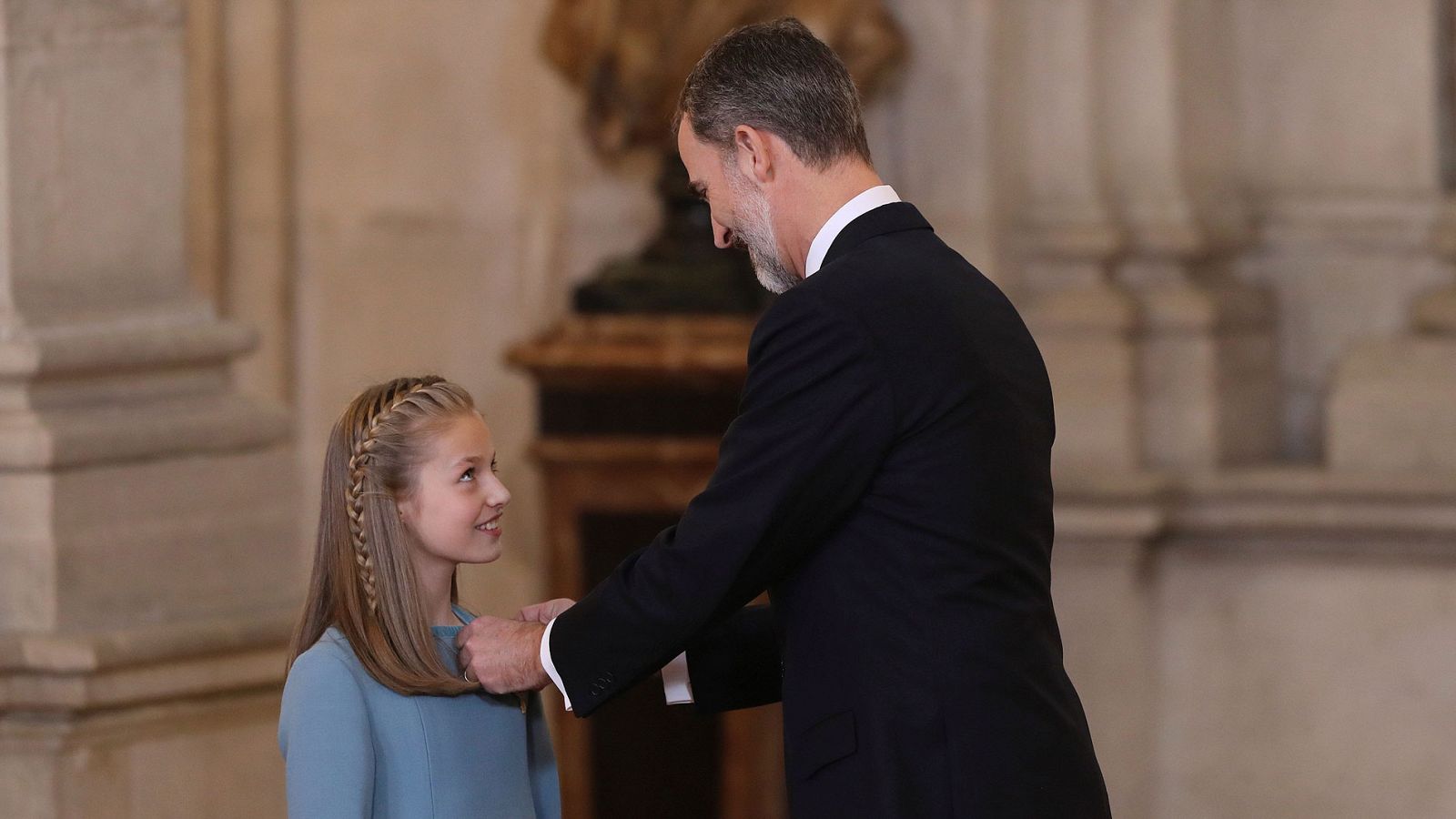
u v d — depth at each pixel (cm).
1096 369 1808
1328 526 1775
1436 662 1778
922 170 1811
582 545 1711
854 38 1750
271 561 1312
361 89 1936
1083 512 1778
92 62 1241
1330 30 1900
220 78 1894
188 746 1243
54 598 1186
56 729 1191
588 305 1730
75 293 1234
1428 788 1786
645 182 1917
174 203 1295
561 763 1752
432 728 820
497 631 858
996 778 805
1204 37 1897
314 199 1930
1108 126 1861
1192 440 1823
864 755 814
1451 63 1878
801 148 875
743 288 1717
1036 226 1847
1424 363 1795
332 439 846
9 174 1198
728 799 1698
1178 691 1853
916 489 817
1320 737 1817
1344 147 1903
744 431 829
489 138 1952
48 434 1180
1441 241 1828
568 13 1781
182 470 1259
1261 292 1912
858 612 823
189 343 1275
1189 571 1845
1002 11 1827
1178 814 1855
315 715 795
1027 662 830
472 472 844
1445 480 1734
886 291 830
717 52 898
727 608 830
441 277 1955
